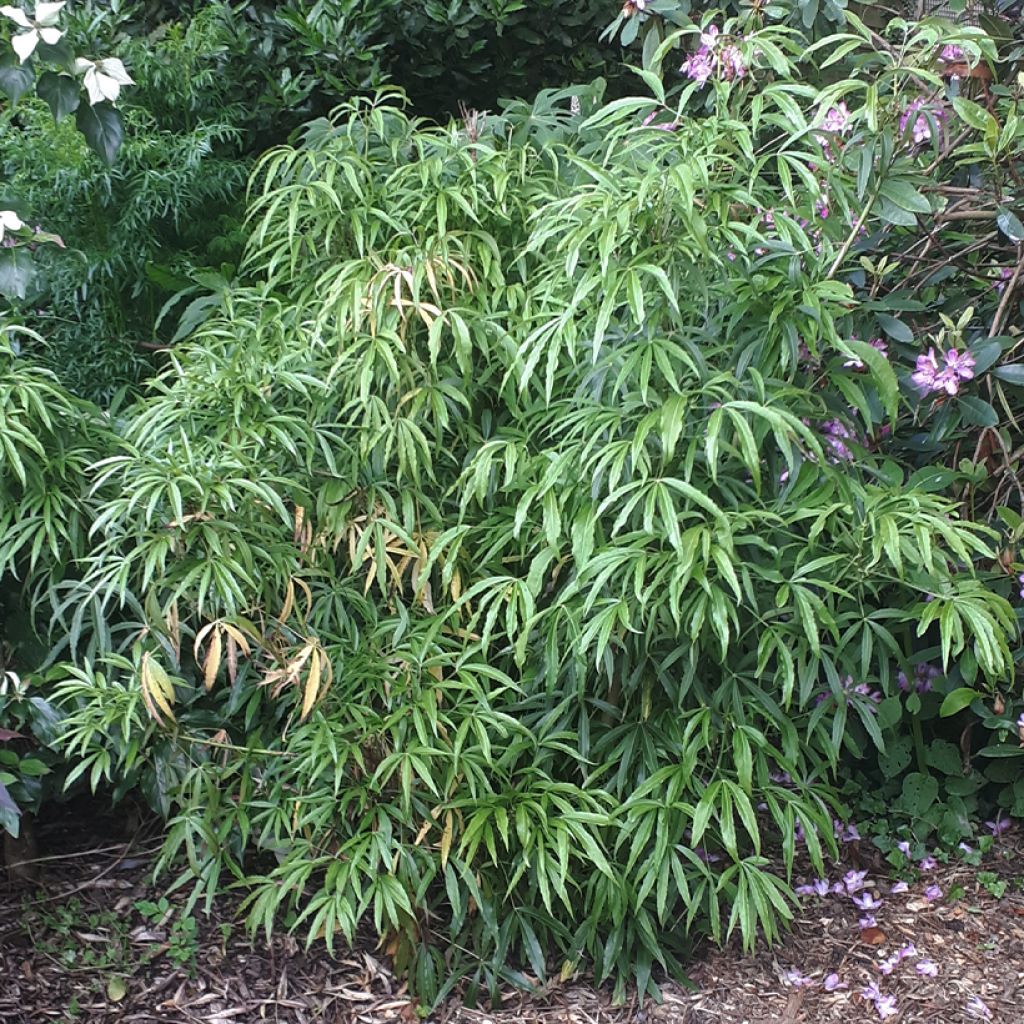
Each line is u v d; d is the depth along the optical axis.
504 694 1.87
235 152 3.18
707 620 1.71
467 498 1.73
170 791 1.85
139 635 1.80
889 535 1.60
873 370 1.81
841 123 1.88
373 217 2.09
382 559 1.79
